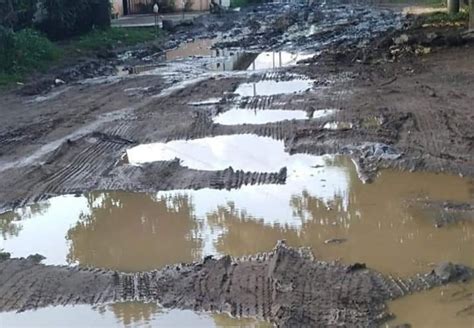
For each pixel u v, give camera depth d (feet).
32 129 47.52
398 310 22.40
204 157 39.70
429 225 29.01
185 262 26.89
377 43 77.82
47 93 61.87
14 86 63.98
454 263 25.04
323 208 31.53
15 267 27.14
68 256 28.37
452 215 29.71
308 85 57.72
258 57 79.92
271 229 29.55
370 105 48.08
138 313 23.15
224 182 35.32
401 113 45.03
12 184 36.70
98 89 62.44
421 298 23.06
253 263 25.99
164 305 23.49
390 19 115.24
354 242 27.76
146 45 95.09
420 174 34.88
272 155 39.40
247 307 22.88
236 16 139.44
